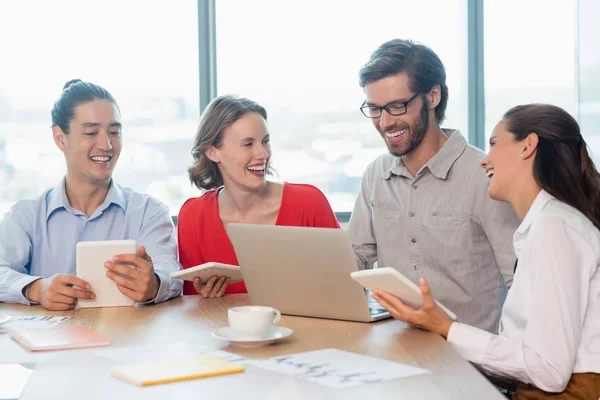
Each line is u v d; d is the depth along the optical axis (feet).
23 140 12.98
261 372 4.15
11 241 7.82
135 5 13.19
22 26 12.86
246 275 6.30
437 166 7.41
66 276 6.59
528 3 13.93
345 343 4.98
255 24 13.58
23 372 4.24
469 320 7.46
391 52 7.11
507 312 5.28
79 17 13.02
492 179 5.87
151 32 13.28
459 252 7.38
